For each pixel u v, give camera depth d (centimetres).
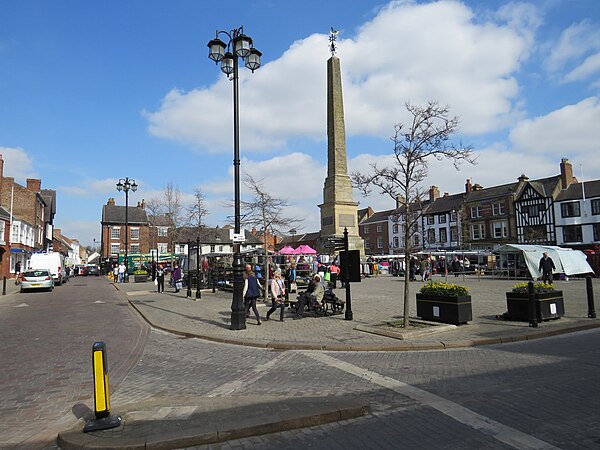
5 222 3897
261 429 437
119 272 3550
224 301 1772
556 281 2428
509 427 431
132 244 6594
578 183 4466
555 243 4394
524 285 1112
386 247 6512
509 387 564
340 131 3094
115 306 1716
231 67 1160
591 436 404
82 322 1274
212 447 408
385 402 522
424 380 614
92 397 576
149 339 1004
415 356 777
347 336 948
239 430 428
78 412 520
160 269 2409
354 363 733
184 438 410
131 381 654
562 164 4534
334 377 644
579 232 4241
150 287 2841
